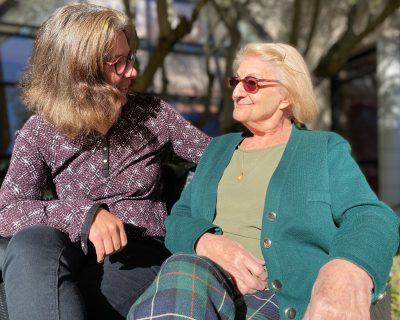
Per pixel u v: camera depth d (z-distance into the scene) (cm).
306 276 167
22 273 165
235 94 200
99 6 207
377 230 150
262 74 195
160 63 535
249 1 806
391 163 768
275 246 172
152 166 215
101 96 195
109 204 205
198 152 226
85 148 204
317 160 179
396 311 264
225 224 189
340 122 919
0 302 177
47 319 161
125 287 190
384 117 780
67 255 177
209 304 148
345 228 156
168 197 236
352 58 885
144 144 213
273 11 845
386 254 146
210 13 848
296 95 196
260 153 194
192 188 206
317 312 132
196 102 900
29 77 205
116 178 207
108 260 196
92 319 185
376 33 800
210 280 154
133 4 738
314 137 187
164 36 531
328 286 136
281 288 168
